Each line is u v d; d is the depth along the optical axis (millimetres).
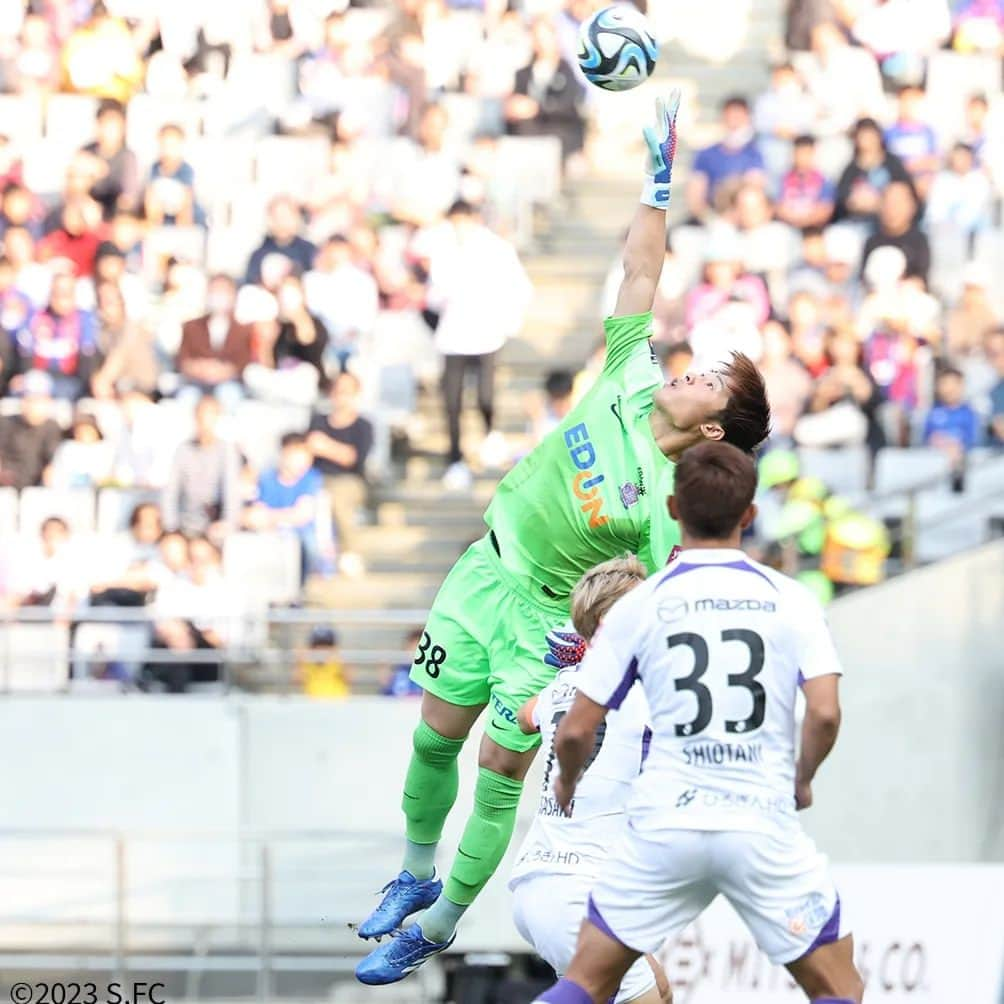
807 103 52094
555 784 18219
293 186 51250
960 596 40844
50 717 41375
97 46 53156
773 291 47281
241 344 46000
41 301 46719
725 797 16844
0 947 41344
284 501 43000
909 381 46062
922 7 54219
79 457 44281
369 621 40000
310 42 53875
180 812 41438
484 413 46219
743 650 17000
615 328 19984
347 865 41531
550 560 19891
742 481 17375
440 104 52094
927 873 35656
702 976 34688
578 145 52469
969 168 50750
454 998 40750
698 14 56281
